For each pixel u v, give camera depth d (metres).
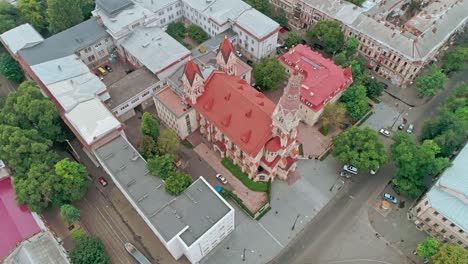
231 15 150.88
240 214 112.81
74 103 119.50
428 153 109.50
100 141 112.12
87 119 114.81
